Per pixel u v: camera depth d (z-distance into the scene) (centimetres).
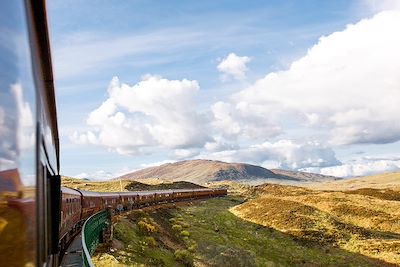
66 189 2195
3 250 221
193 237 4559
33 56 338
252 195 11200
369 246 4641
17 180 249
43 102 467
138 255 2952
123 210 4531
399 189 8781
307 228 5419
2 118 220
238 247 4400
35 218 323
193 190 8538
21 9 279
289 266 4188
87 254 884
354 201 6806
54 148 908
